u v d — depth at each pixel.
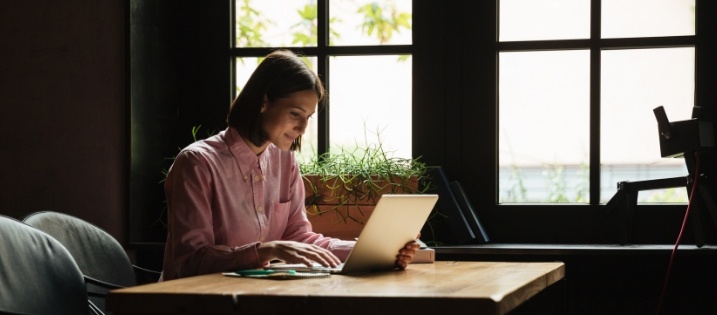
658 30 2.74
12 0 2.64
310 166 2.77
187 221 1.96
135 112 2.77
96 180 2.70
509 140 2.84
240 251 1.88
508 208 2.80
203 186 1.99
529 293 1.61
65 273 1.92
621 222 2.62
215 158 2.05
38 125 2.64
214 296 1.36
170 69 2.95
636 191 2.62
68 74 2.67
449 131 2.84
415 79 2.86
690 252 2.45
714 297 2.59
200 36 2.99
